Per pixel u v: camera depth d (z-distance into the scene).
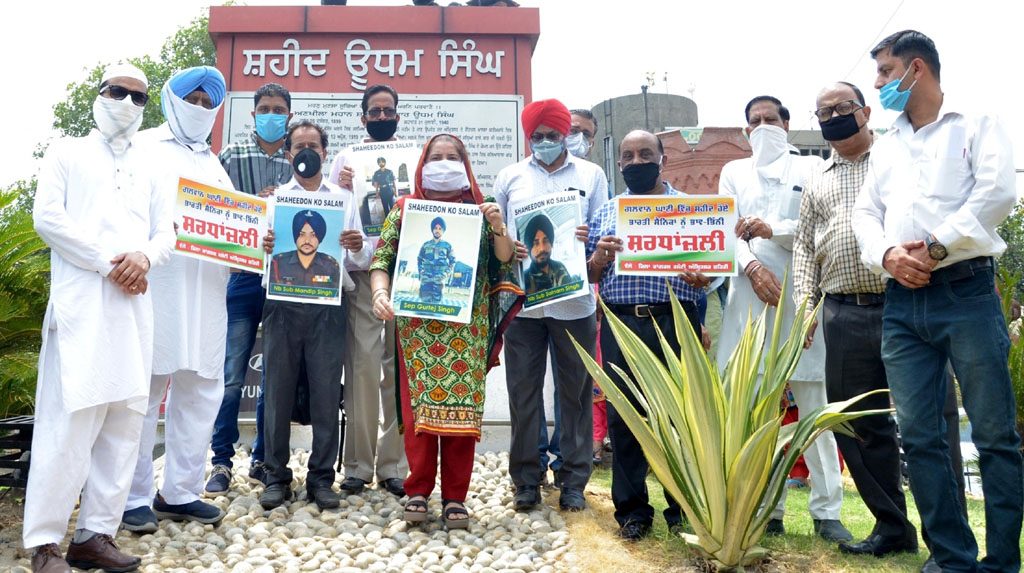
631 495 3.74
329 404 4.22
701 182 12.73
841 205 3.70
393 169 4.61
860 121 3.71
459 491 3.89
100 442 3.22
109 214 3.24
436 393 3.72
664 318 3.86
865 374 3.60
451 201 4.01
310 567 3.33
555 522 4.00
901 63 3.16
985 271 2.98
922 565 3.31
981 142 2.97
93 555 3.14
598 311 4.83
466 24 6.68
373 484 4.71
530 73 6.73
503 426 5.80
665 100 17.92
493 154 6.52
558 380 4.29
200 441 3.87
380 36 6.67
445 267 3.78
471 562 3.49
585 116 5.55
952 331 2.98
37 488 3.00
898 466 3.63
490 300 4.05
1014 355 5.87
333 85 6.60
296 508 4.18
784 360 3.34
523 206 4.13
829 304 3.72
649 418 3.46
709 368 3.20
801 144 16.94
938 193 3.03
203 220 3.77
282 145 4.93
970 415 2.98
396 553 3.55
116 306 3.15
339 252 4.18
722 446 3.21
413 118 6.50
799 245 3.96
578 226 4.03
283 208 4.15
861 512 4.67
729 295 4.31
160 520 3.86
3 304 4.37
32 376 4.87
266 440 4.21
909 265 2.99
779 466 3.37
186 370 3.81
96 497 3.18
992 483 2.93
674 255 3.83
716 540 3.26
